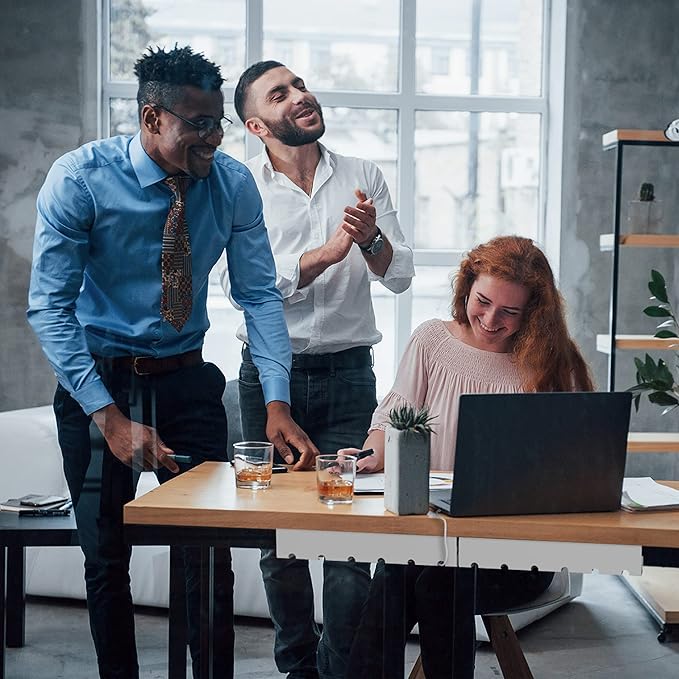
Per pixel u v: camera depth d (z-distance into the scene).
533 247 2.57
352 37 5.14
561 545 1.86
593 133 5.05
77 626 3.44
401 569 2.05
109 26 5.05
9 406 4.92
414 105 5.16
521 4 5.19
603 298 5.08
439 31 5.18
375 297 5.19
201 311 2.81
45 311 2.56
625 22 5.02
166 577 3.47
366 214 3.09
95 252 2.64
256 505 1.99
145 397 2.70
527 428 1.89
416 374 2.60
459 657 2.06
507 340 2.58
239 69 5.09
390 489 1.94
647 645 3.10
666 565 1.86
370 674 2.15
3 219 4.87
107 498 2.71
